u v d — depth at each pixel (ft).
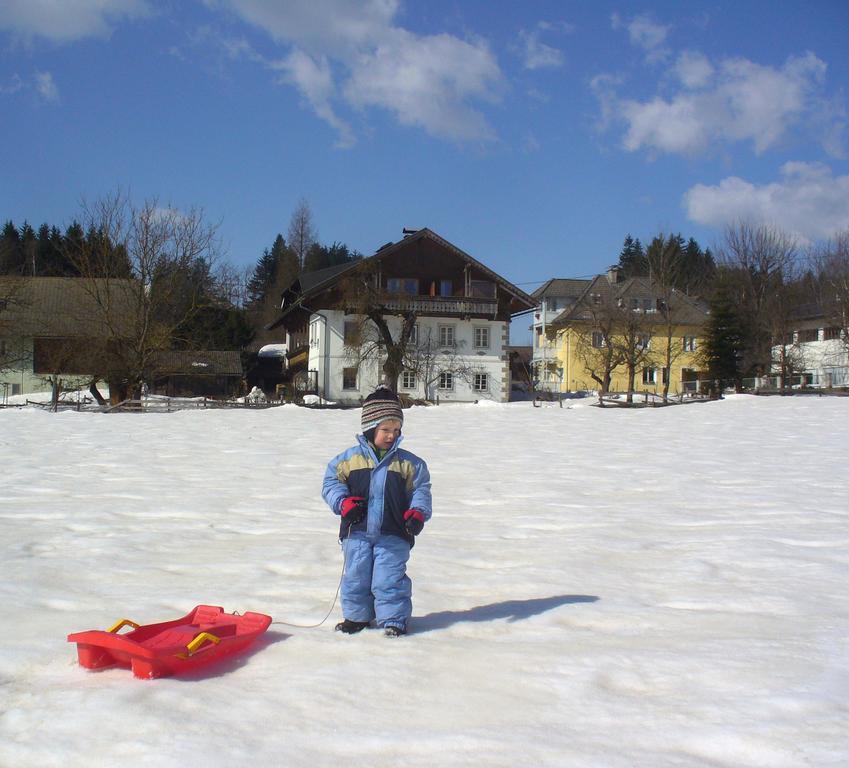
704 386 200.54
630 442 58.54
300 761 10.34
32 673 13.78
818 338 225.35
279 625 16.46
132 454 49.52
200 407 121.19
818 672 13.15
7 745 10.89
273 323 250.37
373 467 16.22
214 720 11.55
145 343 137.28
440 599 18.54
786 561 21.79
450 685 12.91
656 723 11.31
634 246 402.31
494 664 13.85
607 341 201.98
